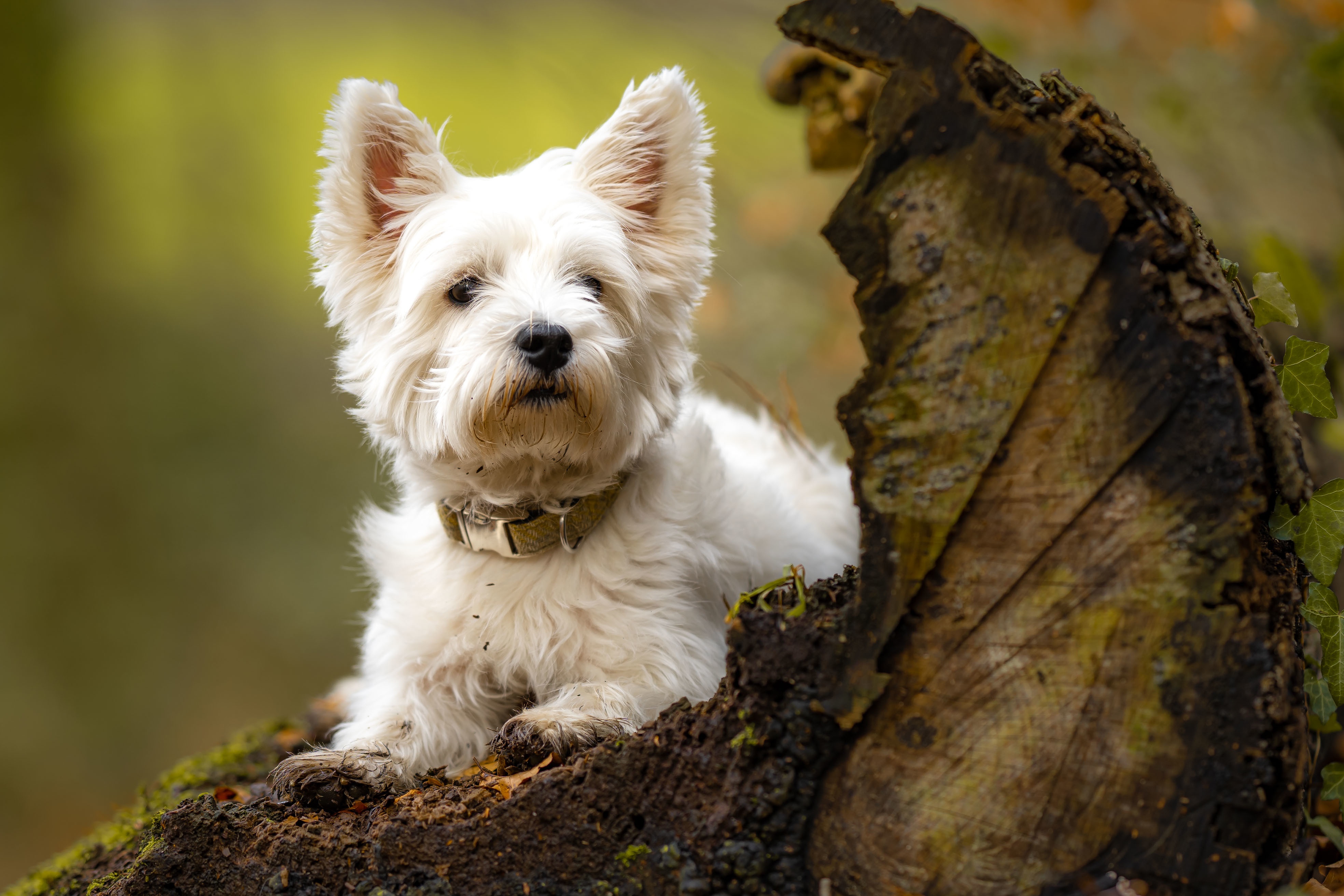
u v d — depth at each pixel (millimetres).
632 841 2164
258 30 10977
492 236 2924
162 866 2271
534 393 2760
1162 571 1860
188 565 10211
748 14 6301
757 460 4094
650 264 3225
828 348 6090
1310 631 2328
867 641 1989
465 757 2998
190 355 11328
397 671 3066
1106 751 1890
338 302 3188
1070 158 1913
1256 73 4562
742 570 3330
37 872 3342
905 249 1959
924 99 1927
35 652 9461
